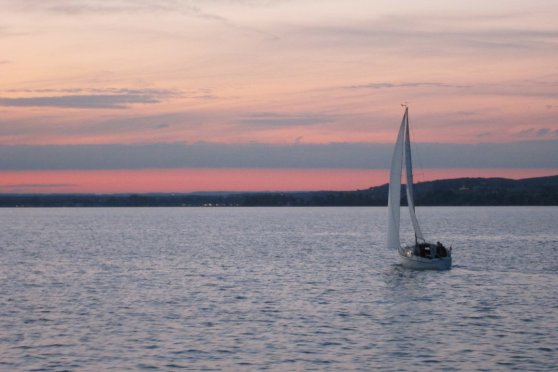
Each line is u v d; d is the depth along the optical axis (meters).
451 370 45.50
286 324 59.38
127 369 46.06
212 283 87.19
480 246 149.00
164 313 64.94
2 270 104.62
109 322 60.75
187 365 46.91
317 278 91.44
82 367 46.56
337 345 51.88
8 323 60.50
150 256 128.62
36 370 45.84
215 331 56.75
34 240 185.38
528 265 106.06
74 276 96.25
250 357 48.75
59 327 58.69
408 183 96.12
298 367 46.31
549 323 59.19
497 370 45.47
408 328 57.56
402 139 96.25
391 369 45.78
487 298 72.50
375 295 75.38
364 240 176.62
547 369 45.59
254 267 106.69
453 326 58.25
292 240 177.75
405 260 98.06
